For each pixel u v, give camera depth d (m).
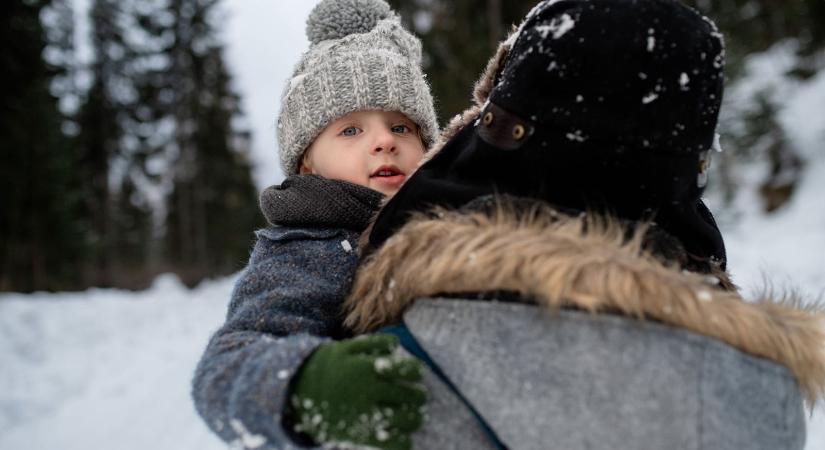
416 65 1.59
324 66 1.50
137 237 30.08
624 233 0.93
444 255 0.91
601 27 0.92
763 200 16.44
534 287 0.86
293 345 0.91
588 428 0.81
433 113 1.63
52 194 20.09
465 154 1.03
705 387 0.82
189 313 10.34
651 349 0.83
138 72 28.50
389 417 0.83
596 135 0.91
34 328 9.34
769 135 17.34
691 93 0.92
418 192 1.04
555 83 0.93
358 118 1.50
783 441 0.88
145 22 28.38
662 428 0.80
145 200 30.39
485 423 0.88
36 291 19.91
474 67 11.85
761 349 0.90
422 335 0.92
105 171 27.56
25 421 6.31
